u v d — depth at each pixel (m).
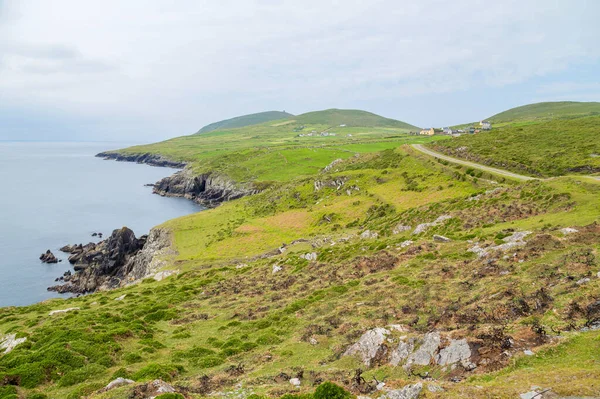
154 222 160.62
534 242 37.34
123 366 31.14
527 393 16.12
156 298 59.12
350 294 39.88
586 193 52.19
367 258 52.47
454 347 21.58
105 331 39.41
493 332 21.67
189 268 85.06
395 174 119.31
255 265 72.12
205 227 123.00
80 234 140.38
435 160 116.94
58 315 54.03
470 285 33.22
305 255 67.06
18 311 61.34
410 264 44.81
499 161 99.62
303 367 25.89
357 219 96.06
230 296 53.53
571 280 27.23
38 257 116.25
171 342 38.00
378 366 23.34
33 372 28.91
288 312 40.44
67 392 27.12
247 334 36.53
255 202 150.88
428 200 89.06
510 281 30.64
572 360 18.36
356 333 29.38
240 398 21.61
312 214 111.44
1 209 177.12
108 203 199.88
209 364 30.05
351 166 151.62
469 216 60.38
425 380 19.92
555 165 86.44
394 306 33.03
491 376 18.84
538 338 21.02
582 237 35.81
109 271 110.81
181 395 20.88
